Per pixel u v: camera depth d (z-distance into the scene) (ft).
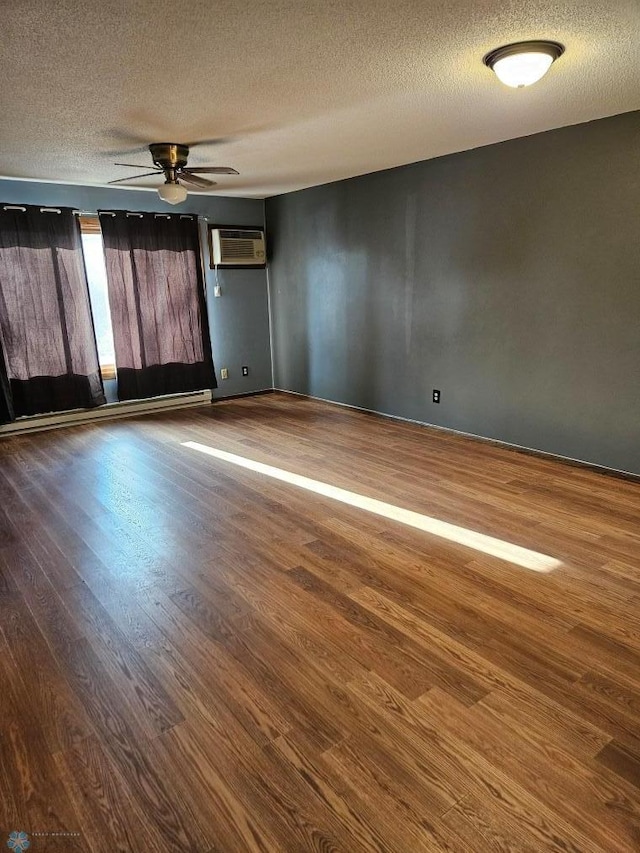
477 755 5.30
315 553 9.23
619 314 11.89
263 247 21.04
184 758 5.35
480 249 14.33
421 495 11.59
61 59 7.38
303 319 20.58
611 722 5.65
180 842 4.55
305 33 6.82
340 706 5.94
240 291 21.06
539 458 13.75
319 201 18.69
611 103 10.19
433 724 5.67
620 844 4.45
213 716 5.85
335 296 19.01
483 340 14.79
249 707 5.96
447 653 6.73
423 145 13.21
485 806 4.79
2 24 6.31
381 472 13.01
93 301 17.97
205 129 11.02
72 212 16.55
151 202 18.29
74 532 10.19
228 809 4.83
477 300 14.70
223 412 19.26
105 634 7.23
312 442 15.56
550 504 11.00
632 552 9.05
